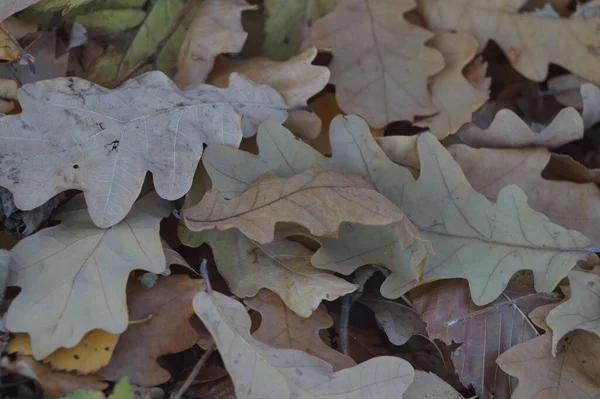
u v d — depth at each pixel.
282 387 0.56
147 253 0.58
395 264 0.60
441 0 0.69
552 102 0.70
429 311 0.61
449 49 0.68
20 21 0.64
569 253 0.61
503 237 0.61
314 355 0.59
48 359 0.56
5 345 0.56
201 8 0.66
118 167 0.59
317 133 0.64
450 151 0.64
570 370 0.59
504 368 0.59
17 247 0.58
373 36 0.67
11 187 0.58
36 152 0.59
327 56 0.68
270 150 0.61
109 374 0.57
